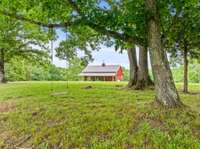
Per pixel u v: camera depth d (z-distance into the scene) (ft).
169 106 35.45
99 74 223.92
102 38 47.96
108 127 31.99
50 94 57.00
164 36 39.83
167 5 38.17
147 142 28.37
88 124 33.65
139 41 38.40
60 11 38.75
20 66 148.87
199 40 55.16
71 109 40.32
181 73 191.72
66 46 62.85
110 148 28.63
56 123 36.37
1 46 102.12
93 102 44.21
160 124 31.17
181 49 65.21
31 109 44.14
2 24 65.98
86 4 37.73
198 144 26.66
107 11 37.58
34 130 35.94
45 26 40.04
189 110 35.01
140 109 35.47
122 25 37.32
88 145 29.99
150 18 36.60
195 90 72.08
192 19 41.16
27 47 112.37
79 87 73.46
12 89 75.61
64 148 30.71
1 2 38.34
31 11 39.32
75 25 38.91
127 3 36.86
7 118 42.52
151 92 58.85
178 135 28.43
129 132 30.60
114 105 40.27
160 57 36.45
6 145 34.96
